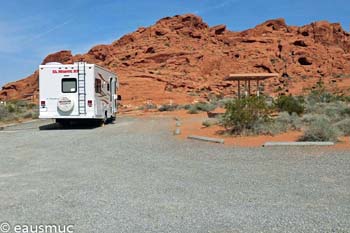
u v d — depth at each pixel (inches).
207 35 4084.6
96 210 210.7
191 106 1493.6
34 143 529.0
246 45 3905.0
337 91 2632.9
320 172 295.9
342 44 4429.1
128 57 3538.4
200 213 202.2
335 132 461.4
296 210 203.3
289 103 819.4
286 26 4547.2
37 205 222.2
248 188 253.1
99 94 794.8
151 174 304.3
